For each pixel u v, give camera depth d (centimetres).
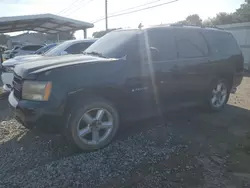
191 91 466
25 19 1403
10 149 347
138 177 277
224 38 550
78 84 324
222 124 458
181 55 441
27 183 263
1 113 525
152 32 416
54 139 379
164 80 411
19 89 338
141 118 402
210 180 275
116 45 410
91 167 295
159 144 362
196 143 369
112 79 350
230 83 562
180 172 289
